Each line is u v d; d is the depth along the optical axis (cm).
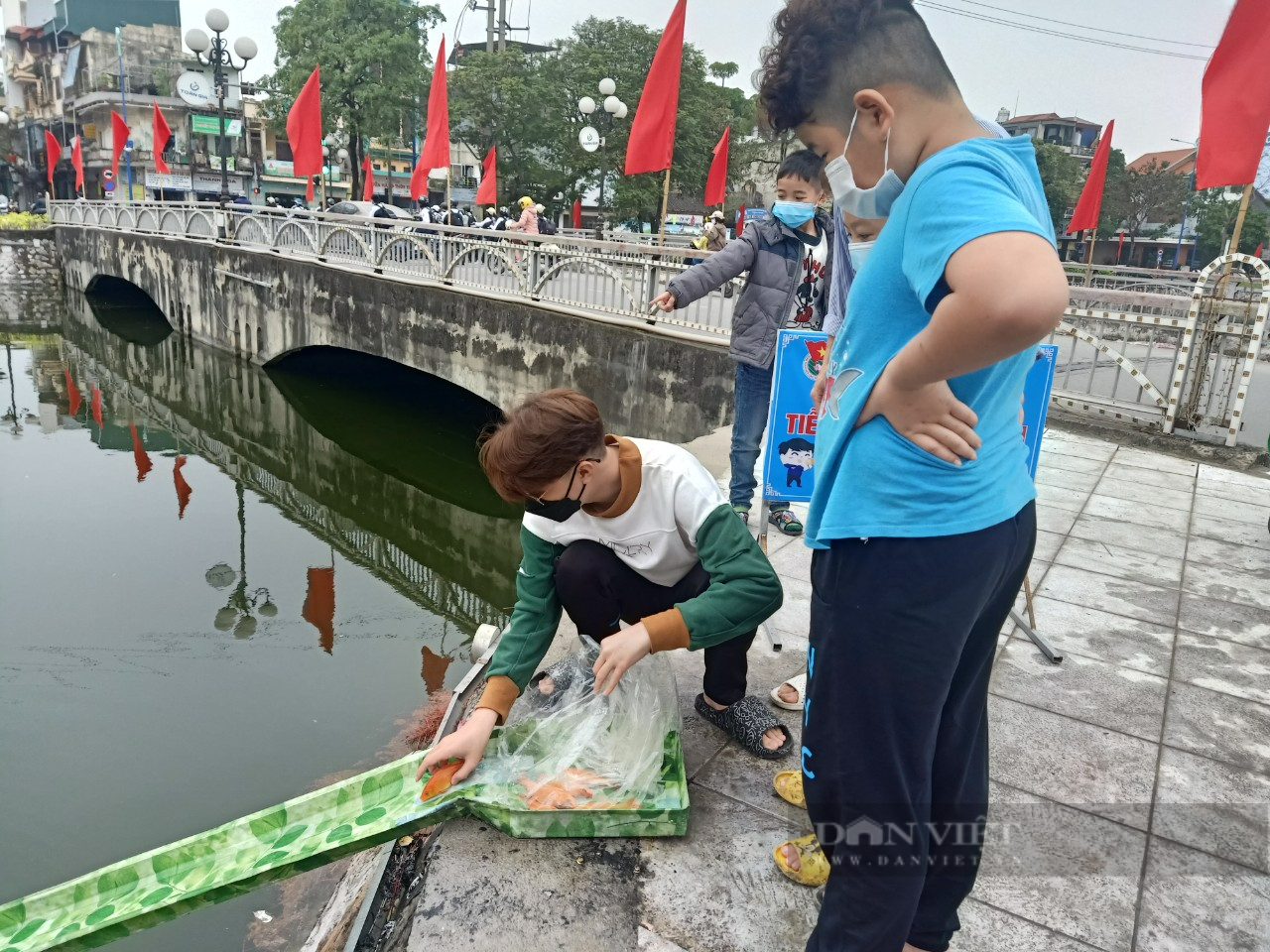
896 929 126
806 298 379
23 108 5266
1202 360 560
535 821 187
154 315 2402
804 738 132
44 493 1024
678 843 189
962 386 112
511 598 780
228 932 292
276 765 468
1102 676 270
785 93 115
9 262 2753
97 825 414
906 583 114
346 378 1576
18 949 182
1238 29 527
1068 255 3744
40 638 629
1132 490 471
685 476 185
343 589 771
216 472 1157
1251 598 331
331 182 4353
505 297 965
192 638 643
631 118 3075
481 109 3066
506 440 170
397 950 174
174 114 4019
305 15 2977
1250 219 3725
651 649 174
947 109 110
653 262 771
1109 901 178
